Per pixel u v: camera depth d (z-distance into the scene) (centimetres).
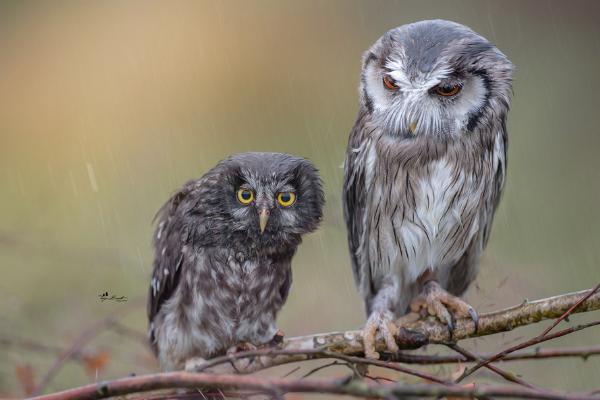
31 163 1859
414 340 888
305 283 1295
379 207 1000
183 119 1986
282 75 2062
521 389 604
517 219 1545
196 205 952
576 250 1473
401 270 1024
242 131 1959
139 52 2131
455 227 995
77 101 2050
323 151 1872
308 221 973
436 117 951
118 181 1731
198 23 2167
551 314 850
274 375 1055
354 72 2059
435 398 698
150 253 1365
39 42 2194
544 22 2080
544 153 1742
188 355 962
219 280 952
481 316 893
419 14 2144
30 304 1078
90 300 1102
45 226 1334
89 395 669
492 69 960
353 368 719
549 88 1936
